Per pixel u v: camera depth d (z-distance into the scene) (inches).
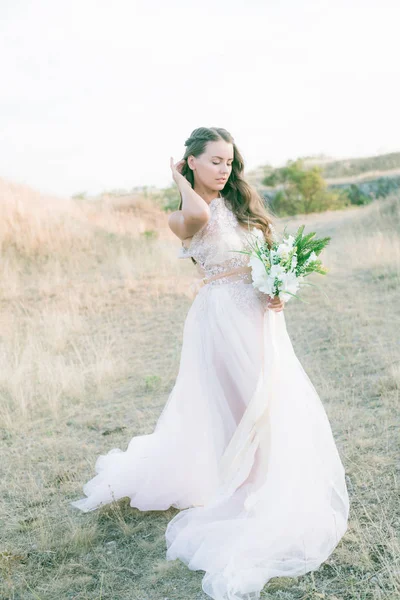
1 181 595.5
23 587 120.3
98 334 322.3
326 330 286.4
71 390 236.4
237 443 129.6
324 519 122.7
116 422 206.1
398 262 389.7
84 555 129.5
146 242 542.9
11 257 470.0
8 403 229.1
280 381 130.6
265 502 123.4
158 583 117.1
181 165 137.7
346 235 553.6
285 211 1082.1
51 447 188.4
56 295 396.5
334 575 112.7
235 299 134.2
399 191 638.5
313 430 131.4
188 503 143.2
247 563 114.3
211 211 134.0
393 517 128.6
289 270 127.6
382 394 196.7
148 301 377.1
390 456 155.2
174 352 282.5
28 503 154.2
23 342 308.7
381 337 263.1
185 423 141.0
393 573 109.1
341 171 1551.4
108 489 147.9
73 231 528.7
